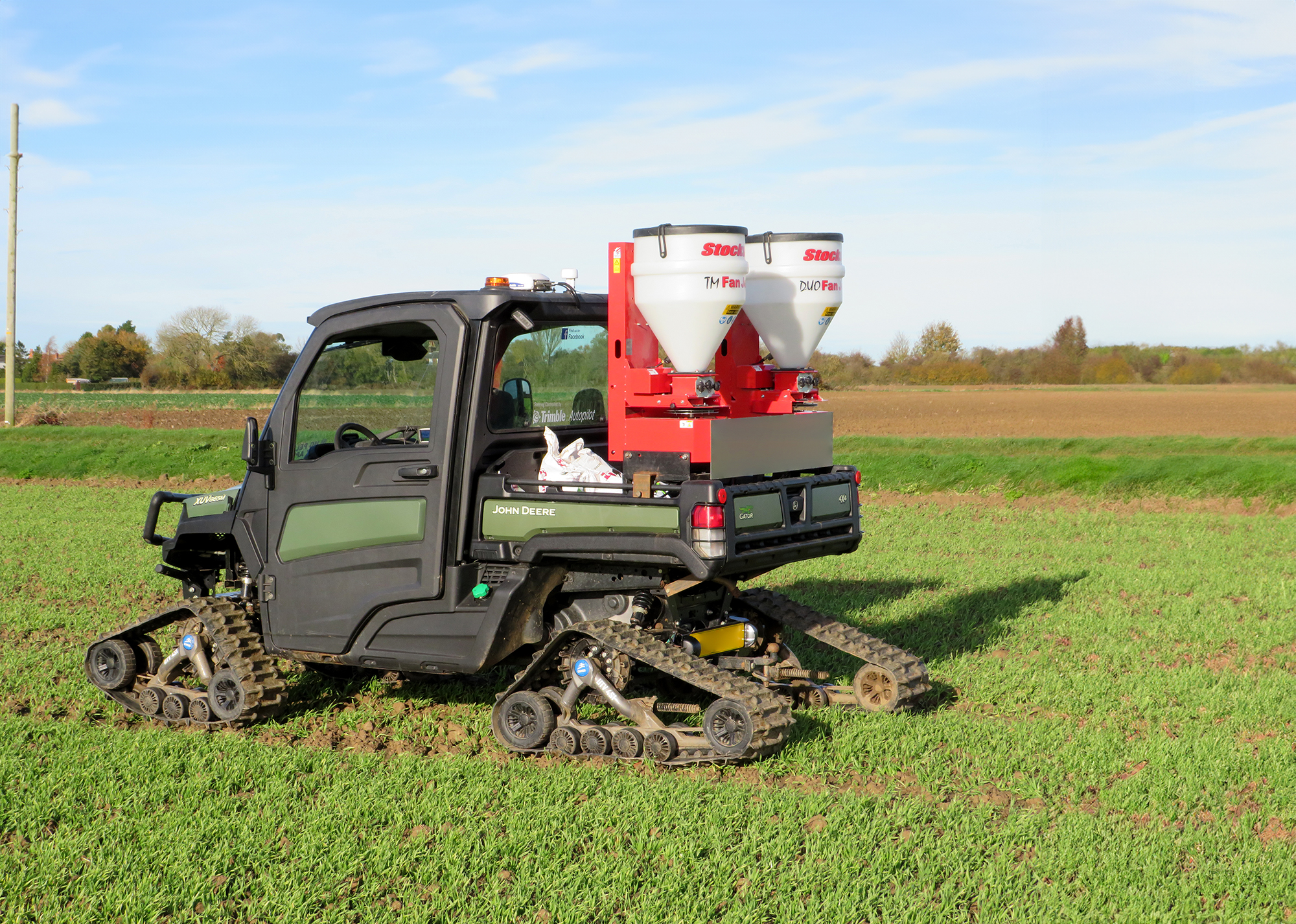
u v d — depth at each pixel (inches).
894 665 263.1
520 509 234.5
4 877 176.1
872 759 229.1
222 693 261.1
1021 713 268.7
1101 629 354.3
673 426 223.8
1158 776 217.6
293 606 261.0
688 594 255.0
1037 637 346.3
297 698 286.2
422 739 253.4
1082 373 3211.1
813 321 252.5
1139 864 177.9
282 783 216.2
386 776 219.6
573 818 198.1
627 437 231.1
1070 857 179.6
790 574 458.0
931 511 679.7
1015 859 184.9
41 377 3895.2
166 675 274.2
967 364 3235.7
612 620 242.4
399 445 245.8
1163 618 372.2
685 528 215.2
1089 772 224.4
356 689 295.7
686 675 225.1
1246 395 2632.9
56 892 171.9
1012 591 421.1
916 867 178.7
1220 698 273.9
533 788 213.0
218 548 290.7
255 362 3363.7
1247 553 528.4
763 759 227.0
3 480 927.0
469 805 202.8
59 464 950.4
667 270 217.6
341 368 255.8
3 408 2004.2
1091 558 504.4
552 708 239.9
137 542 551.5
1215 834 189.2
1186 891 168.1
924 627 357.1
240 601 285.9
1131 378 3191.4
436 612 242.1
